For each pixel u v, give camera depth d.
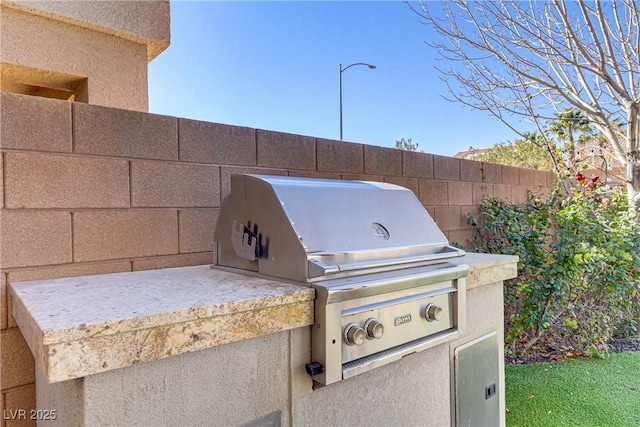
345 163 2.96
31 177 1.60
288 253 1.36
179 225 2.01
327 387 1.36
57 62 2.40
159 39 2.76
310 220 1.42
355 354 1.32
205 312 1.05
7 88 2.65
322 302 1.26
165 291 1.25
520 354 3.94
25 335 1.08
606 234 3.78
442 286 1.66
